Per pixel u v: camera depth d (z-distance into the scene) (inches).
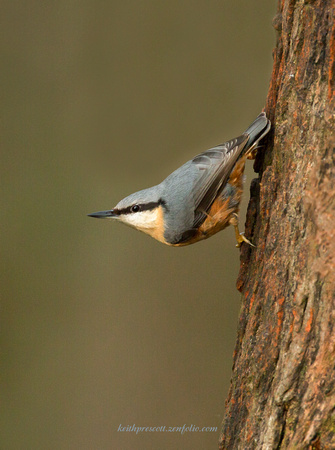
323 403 210.2
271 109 290.2
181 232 337.7
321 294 217.5
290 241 241.1
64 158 569.6
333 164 217.5
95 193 554.6
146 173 528.4
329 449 205.6
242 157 306.7
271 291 251.6
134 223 354.9
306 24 239.0
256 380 251.0
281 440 224.8
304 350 220.8
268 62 507.2
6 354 504.1
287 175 249.9
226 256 529.7
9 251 539.5
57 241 548.7
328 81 224.5
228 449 276.1
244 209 500.7
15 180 567.5
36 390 485.4
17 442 463.8
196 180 327.0
